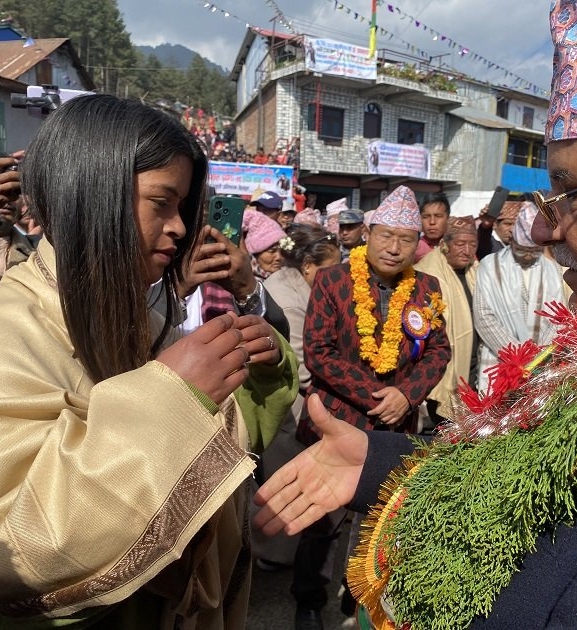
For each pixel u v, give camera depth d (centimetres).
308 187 1870
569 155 77
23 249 214
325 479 109
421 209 423
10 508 75
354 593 96
